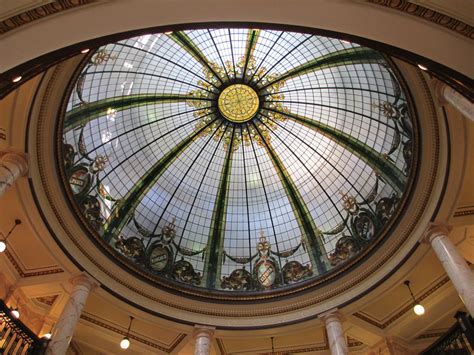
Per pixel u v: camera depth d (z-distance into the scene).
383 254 12.63
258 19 6.31
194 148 16.55
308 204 16.11
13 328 9.24
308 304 13.46
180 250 15.52
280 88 15.57
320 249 15.14
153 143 15.76
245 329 13.41
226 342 14.14
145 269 13.83
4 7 5.28
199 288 14.55
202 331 13.12
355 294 12.81
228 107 16.11
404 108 12.27
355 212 14.78
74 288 11.74
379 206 13.88
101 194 14.08
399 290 12.75
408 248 11.86
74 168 12.98
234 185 16.72
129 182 15.22
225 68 15.14
